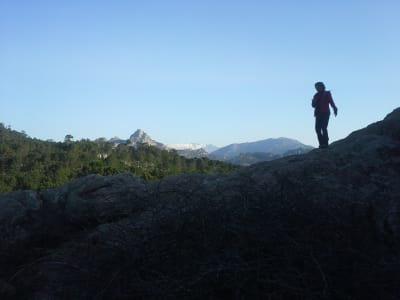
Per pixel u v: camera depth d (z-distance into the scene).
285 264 4.55
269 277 4.47
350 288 4.43
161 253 4.89
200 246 4.80
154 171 58.28
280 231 4.74
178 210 5.36
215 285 4.48
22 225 7.22
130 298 4.72
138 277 4.73
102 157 94.44
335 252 4.66
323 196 5.83
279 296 4.27
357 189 6.37
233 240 4.90
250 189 5.73
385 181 6.56
